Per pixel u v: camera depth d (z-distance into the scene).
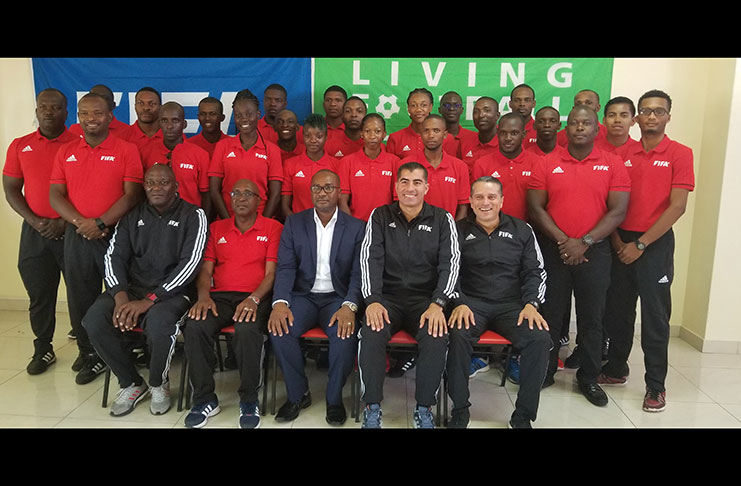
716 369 3.23
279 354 2.44
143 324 2.48
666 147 2.70
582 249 2.62
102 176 2.73
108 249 2.67
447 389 2.49
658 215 2.72
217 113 3.38
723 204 3.40
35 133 2.96
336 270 2.67
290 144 3.46
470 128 3.78
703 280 3.56
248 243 2.74
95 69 3.82
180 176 3.11
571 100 3.70
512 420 2.44
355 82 3.77
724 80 3.40
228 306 2.63
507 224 2.67
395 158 3.14
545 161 2.75
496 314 2.59
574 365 3.25
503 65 3.69
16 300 4.10
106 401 2.61
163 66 3.79
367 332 2.35
